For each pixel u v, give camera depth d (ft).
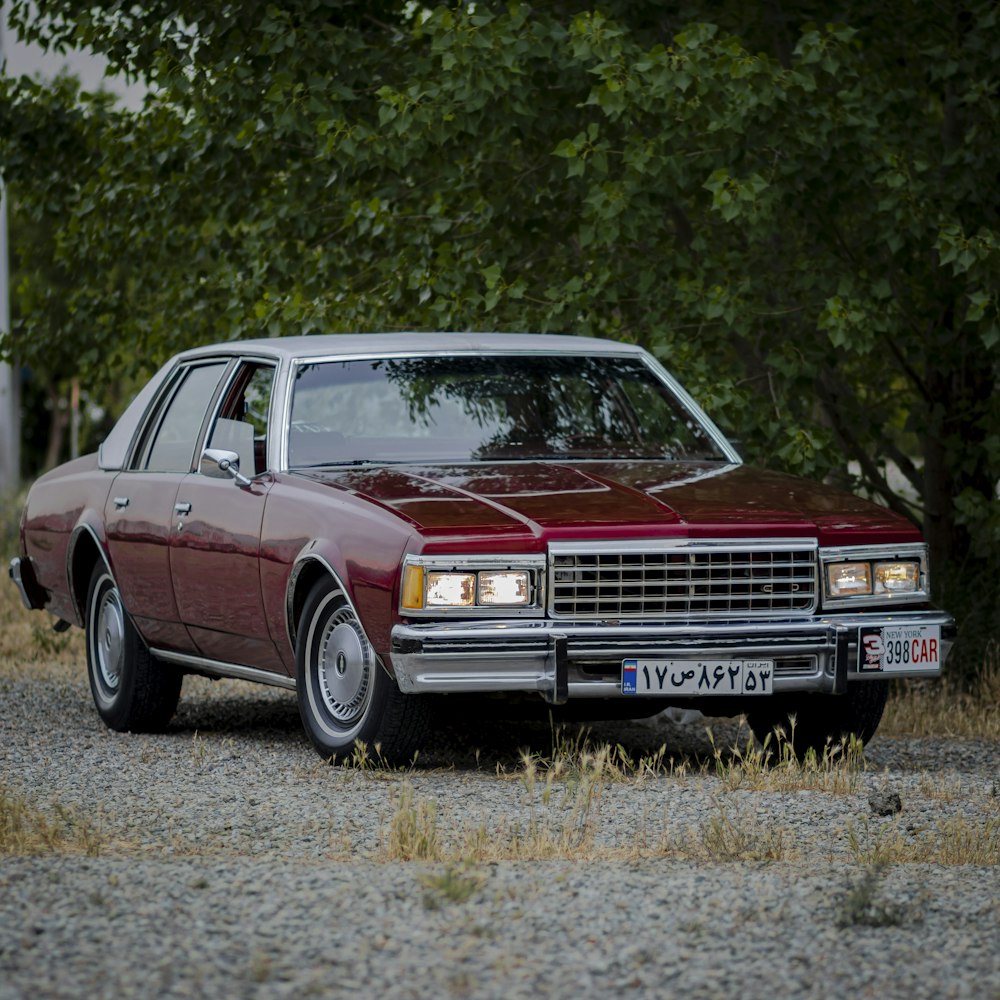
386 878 22.56
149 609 39.14
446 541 30.42
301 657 33.83
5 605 67.31
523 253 51.96
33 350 63.93
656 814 28.35
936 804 29.96
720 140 47.52
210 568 36.37
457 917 20.53
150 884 22.08
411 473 34.22
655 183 46.73
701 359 47.44
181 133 55.72
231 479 36.27
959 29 51.80
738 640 31.14
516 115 48.44
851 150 47.67
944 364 50.57
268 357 37.60
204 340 60.39
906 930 20.38
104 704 41.32
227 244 59.16
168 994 17.43
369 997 17.47
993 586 50.90
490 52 46.50
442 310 49.14
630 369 38.93
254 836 26.61
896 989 18.11
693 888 22.22
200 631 37.42
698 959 18.97
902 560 33.14
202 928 19.90
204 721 42.14
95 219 60.49
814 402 52.49
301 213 54.65
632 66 45.47
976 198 47.85
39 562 45.09
